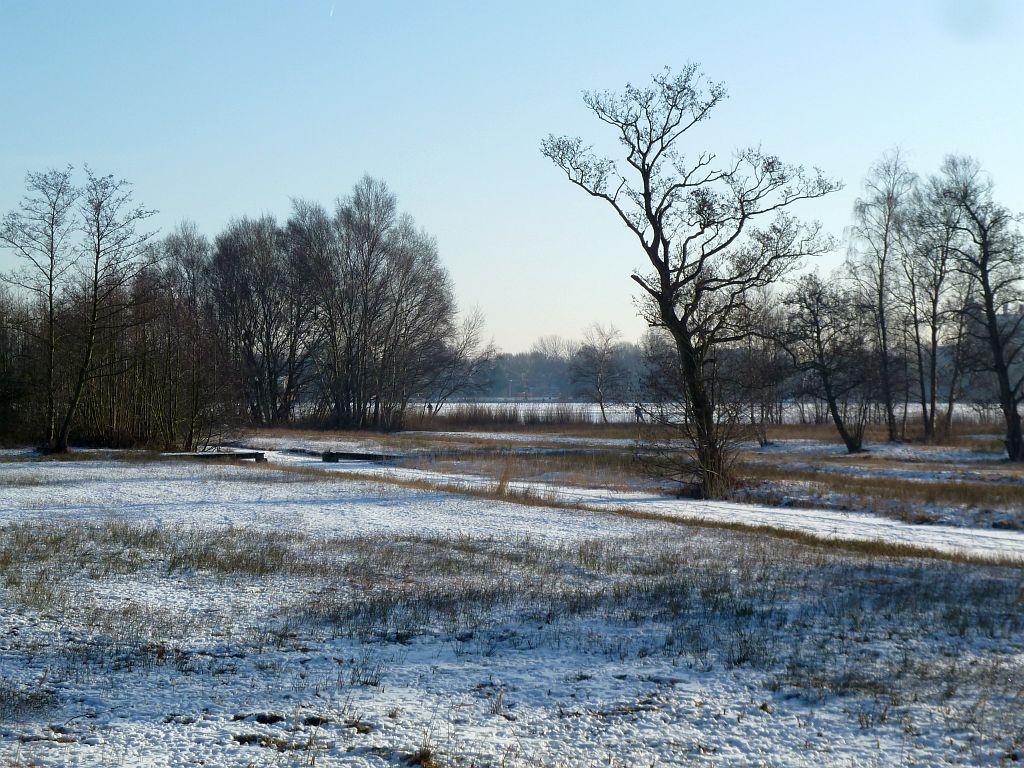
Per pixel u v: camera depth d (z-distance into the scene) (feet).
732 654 32.81
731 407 106.52
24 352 155.33
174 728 24.14
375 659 31.55
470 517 73.20
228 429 167.84
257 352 255.91
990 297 153.69
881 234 187.83
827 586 46.80
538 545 58.59
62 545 52.49
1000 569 54.90
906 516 82.84
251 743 23.07
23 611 36.63
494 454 148.15
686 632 36.11
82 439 151.53
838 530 73.26
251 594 41.39
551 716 25.71
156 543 54.39
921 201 180.55
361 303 237.66
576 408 381.19
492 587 44.04
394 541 58.75
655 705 26.89
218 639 33.60
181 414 152.56
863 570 52.47
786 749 23.26
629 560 53.52
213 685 28.19
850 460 146.72
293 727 24.30
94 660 30.58
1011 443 147.74
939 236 162.40
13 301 176.86
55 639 32.86
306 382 254.27
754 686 28.99
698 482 104.06
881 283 186.91
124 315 150.00
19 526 60.44
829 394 167.94
